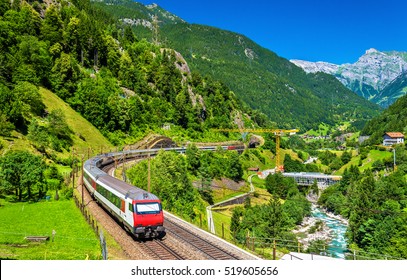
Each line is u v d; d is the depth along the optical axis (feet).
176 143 563.07
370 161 636.07
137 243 119.96
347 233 298.97
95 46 588.09
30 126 289.12
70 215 159.63
